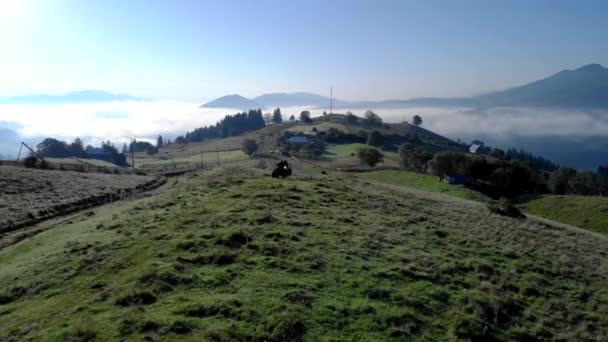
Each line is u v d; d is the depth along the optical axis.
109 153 194.62
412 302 12.23
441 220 26.09
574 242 26.72
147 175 69.12
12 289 13.64
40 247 19.45
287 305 11.04
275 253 15.14
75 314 10.77
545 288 15.31
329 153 183.50
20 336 10.06
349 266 14.51
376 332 10.47
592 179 113.06
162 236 17.06
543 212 83.06
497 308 12.45
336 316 10.93
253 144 168.12
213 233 16.91
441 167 109.31
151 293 11.52
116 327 9.74
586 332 12.29
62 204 32.31
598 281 17.19
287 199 25.27
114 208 29.67
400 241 18.78
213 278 12.67
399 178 115.69
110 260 14.91
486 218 30.62
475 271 15.77
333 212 23.19
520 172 100.94
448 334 10.89
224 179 36.06
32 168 54.00
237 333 9.62
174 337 9.38
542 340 11.43
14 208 29.05
